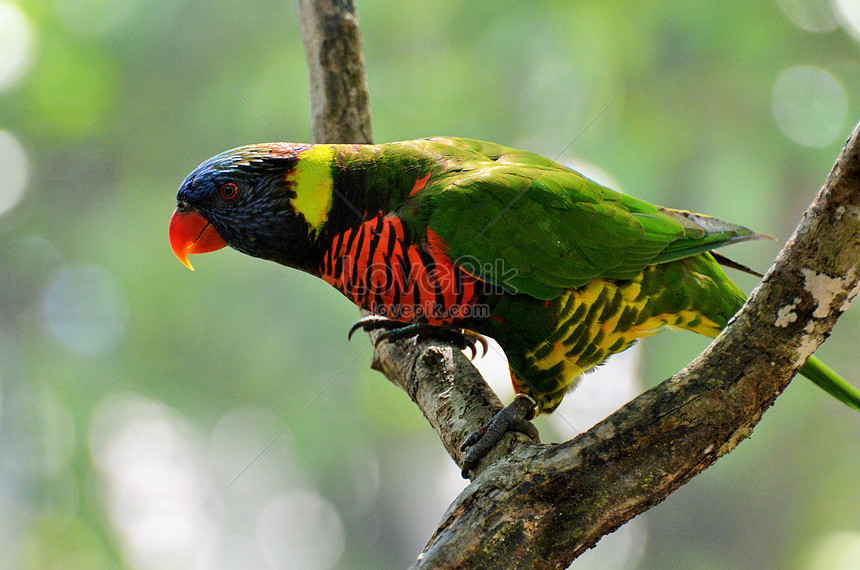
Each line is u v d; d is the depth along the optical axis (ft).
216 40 40.93
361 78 20.59
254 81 39.99
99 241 44.37
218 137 41.52
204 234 16.94
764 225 40.63
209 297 42.78
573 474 12.35
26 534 43.70
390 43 40.73
